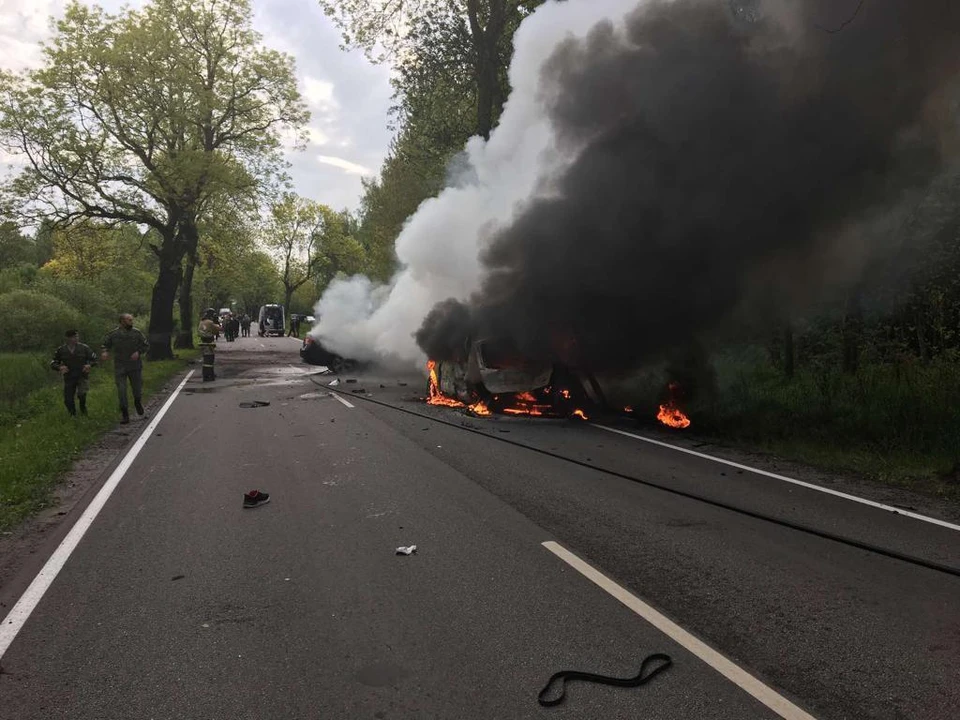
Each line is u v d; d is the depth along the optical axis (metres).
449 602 3.83
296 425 10.41
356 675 3.04
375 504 5.87
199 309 65.62
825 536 4.98
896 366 11.67
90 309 27.11
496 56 19.09
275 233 60.56
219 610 3.74
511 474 7.01
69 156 22.09
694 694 2.88
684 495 6.15
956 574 4.24
